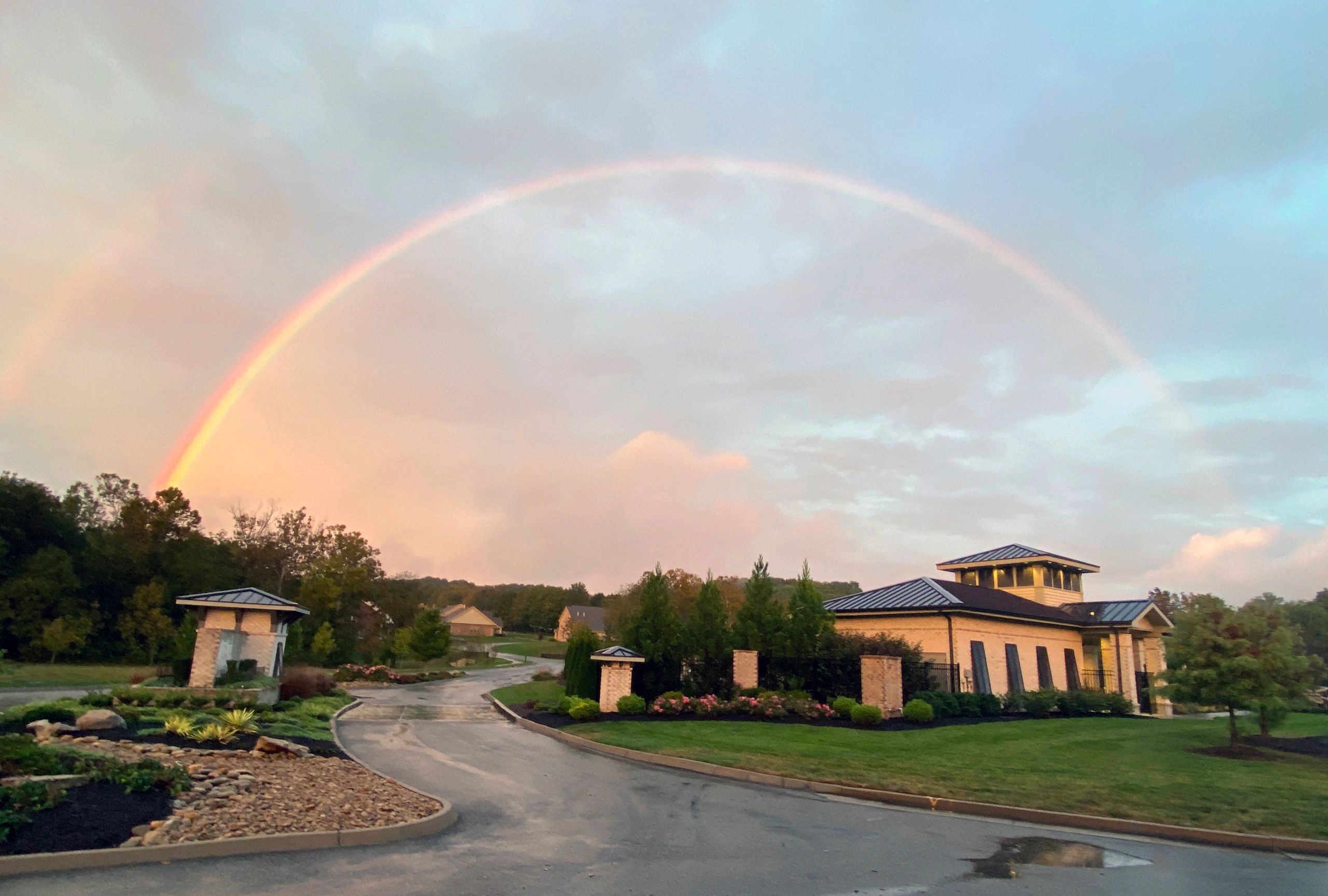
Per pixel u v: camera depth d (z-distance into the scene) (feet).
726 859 26.94
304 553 212.84
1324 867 28.07
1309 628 187.83
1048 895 23.59
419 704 90.27
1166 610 198.70
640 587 191.42
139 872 21.75
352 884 21.93
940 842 30.50
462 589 455.22
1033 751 55.52
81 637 130.11
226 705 57.06
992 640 95.91
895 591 101.14
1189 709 111.65
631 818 33.22
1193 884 25.30
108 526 172.04
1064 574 124.88
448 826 29.91
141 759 32.65
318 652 149.89
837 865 26.45
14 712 41.96
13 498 140.15
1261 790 41.01
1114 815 34.83
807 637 81.76
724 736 59.67
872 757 50.31
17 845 21.81
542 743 58.18
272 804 28.53
